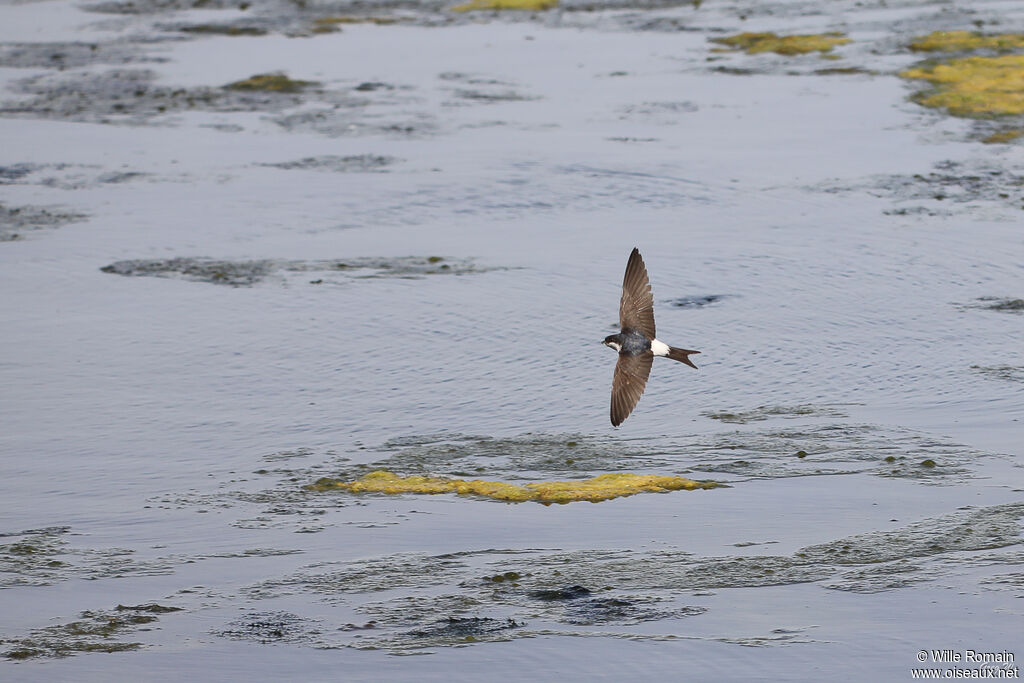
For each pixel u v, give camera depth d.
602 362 29.33
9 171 45.41
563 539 20.09
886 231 37.81
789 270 34.97
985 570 18.44
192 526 21.03
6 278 35.28
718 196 41.62
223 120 52.06
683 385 27.94
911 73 55.16
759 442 24.45
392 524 20.86
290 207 41.47
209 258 36.88
